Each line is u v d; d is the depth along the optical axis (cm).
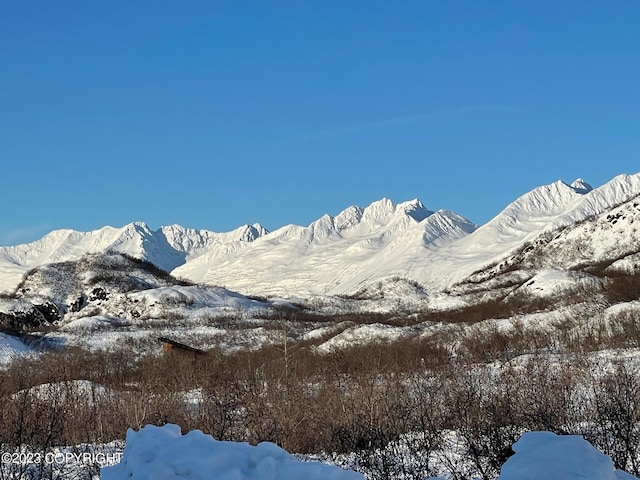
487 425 1266
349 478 577
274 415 1428
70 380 1825
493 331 3328
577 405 1430
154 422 1546
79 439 1509
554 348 2820
